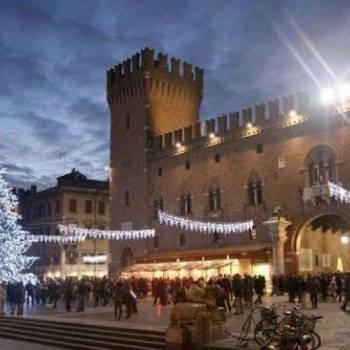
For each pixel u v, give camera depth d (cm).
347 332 2497
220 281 3734
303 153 5384
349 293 3462
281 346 2017
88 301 5366
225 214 6059
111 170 7638
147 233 6919
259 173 5775
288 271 5278
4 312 4144
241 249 5716
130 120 7425
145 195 7056
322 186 5128
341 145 5091
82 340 2852
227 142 6153
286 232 5375
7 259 4956
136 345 2609
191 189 6494
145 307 4378
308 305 3878
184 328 2328
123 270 6712
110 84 7806
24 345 2983
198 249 6297
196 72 7869
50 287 5006
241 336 2361
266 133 5759
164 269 6297
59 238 6856
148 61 7225
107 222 9406
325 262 5634
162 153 6919
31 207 9881
